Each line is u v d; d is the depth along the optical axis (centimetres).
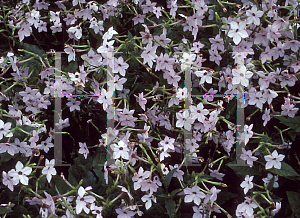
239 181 138
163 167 133
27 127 133
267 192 131
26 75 141
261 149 134
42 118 144
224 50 137
